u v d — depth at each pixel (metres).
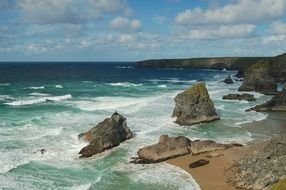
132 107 56.06
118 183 26.75
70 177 27.58
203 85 49.59
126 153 33.88
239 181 26.41
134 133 40.72
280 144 29.58
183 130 43.59
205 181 27.14
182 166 30.53
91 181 26.88
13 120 43.72
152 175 28.45
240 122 48.69
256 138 40.22
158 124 45.72
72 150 33.69
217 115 49.75
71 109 52.72
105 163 31.08
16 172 27.84
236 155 32.88
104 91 79.25
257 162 28.33
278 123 48.53
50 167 29.41
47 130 39.41
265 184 24.66
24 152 32.06
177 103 47.91
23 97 64.62
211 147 34.28
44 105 55.88
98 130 35.56
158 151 32.44
